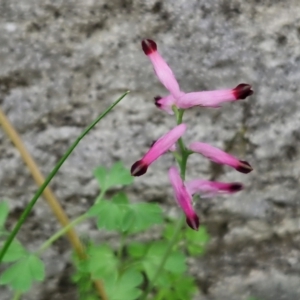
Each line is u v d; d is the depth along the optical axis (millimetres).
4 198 186
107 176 168
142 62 184
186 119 188
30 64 181
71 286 196
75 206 189
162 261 159
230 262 201
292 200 199
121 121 186
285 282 205
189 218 136
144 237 195
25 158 162
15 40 179
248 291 204
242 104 189
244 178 194
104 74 183
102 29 182
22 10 178
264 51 188
